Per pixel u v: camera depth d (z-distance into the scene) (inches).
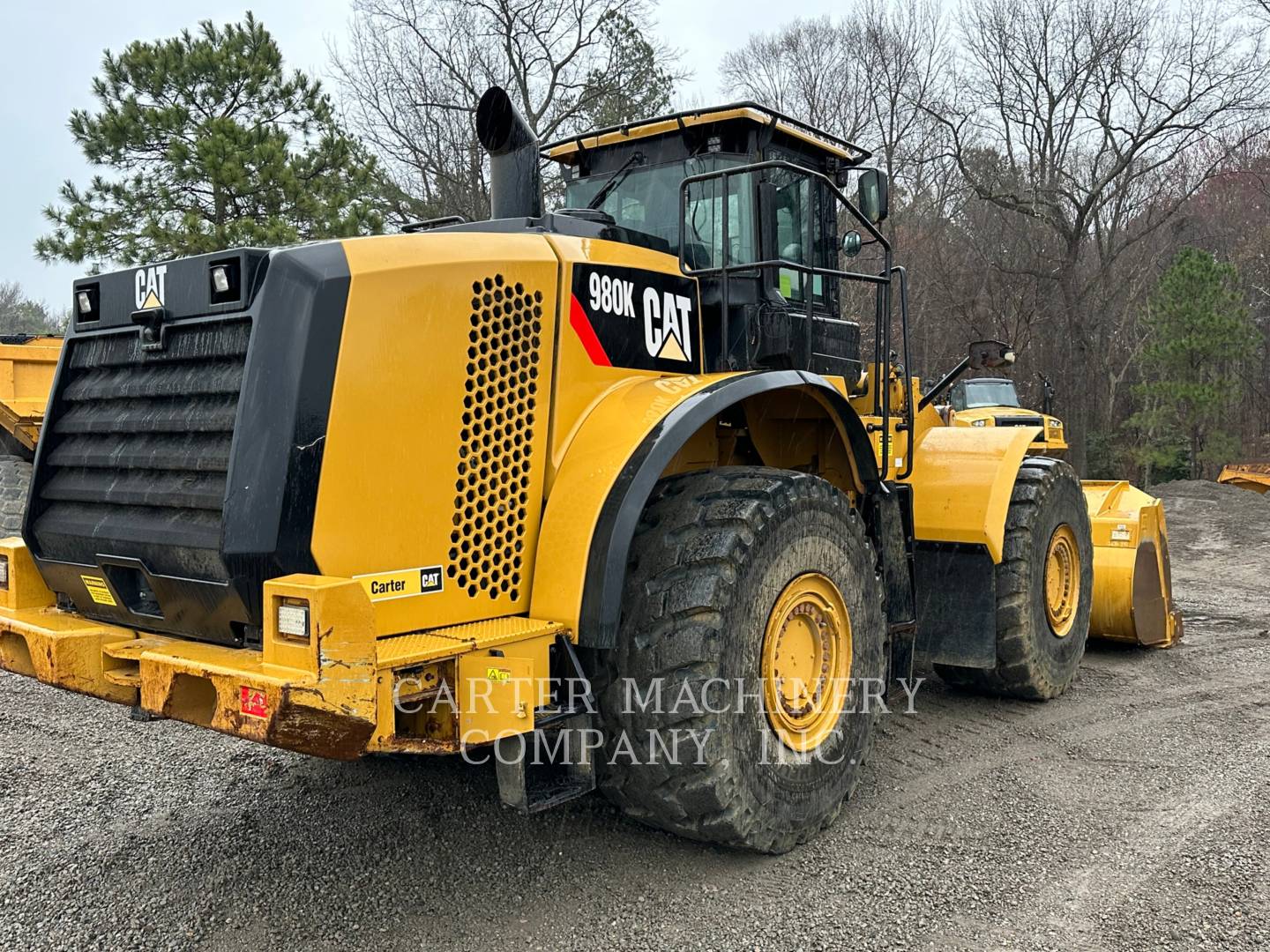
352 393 111.5
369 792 157.4
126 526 123.9
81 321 136.7
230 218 625.6
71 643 124.4
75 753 177.5
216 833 142.9
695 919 118.1
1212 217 1396.4
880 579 160.7
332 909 121.0
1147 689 223.0
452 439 119.5
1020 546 200.8
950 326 1184.2
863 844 139.2
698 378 138.3
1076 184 1054.4
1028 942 112.5
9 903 122.8
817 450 173.6
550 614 122.2
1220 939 112.6
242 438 109.7
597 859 134.1
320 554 109.2
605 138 182.7
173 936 114.9
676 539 129.6
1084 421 1063.6
